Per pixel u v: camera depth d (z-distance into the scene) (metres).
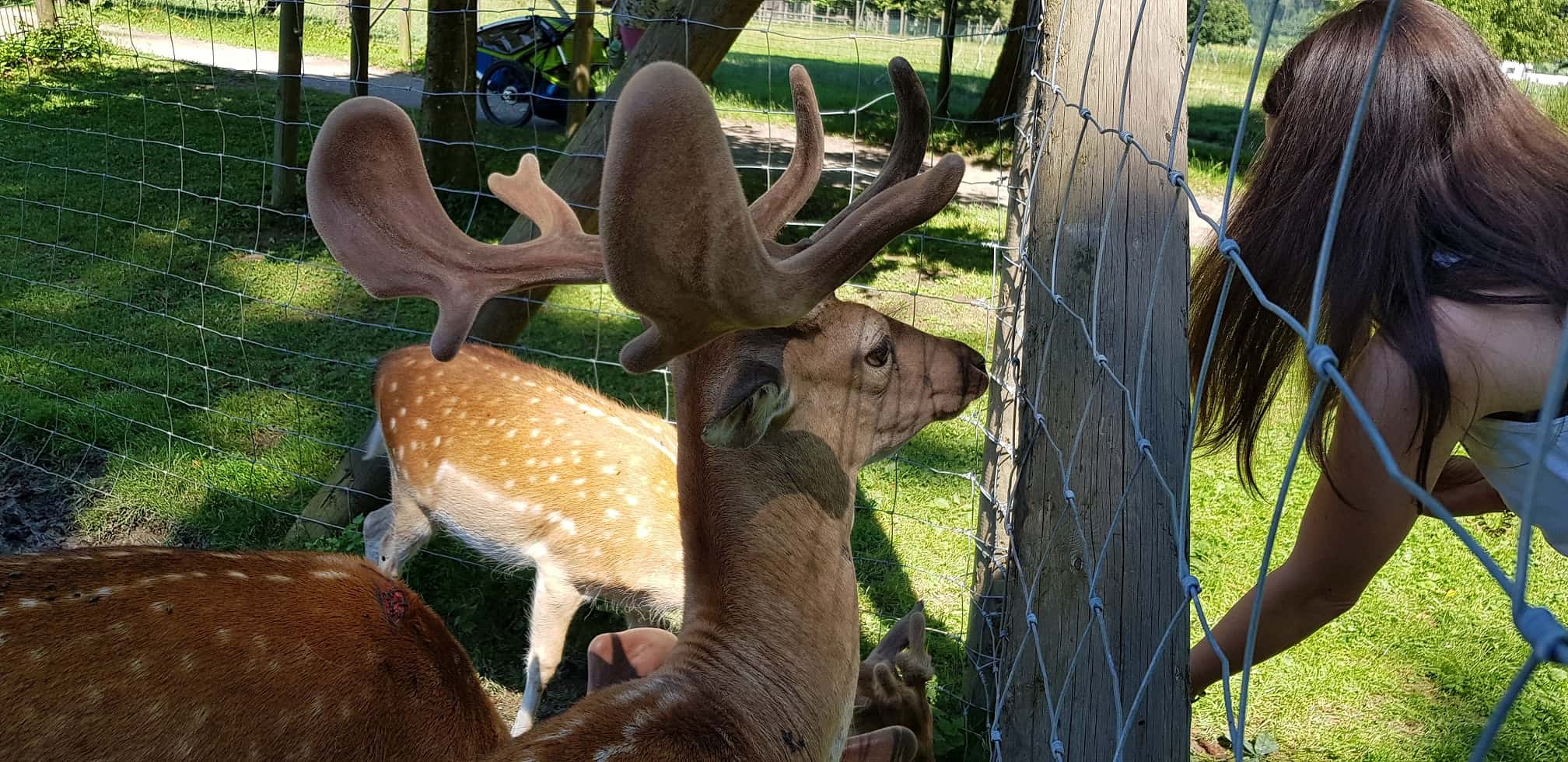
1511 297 1.39
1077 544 1.91
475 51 8.16
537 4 16.97
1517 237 1.41
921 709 2.73
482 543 3.76
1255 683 3.71
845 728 1.95
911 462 5.00
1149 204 2.03
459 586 4.04
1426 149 1.49
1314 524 1.73
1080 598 1.90
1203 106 16.09
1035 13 2.98
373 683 2.12
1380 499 1.57
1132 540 1.84
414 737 2.16
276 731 2.01
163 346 5.74
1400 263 1.45
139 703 1.93
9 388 5.08
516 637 3.93
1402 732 3.51
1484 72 1.52
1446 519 0.64
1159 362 1.92
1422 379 1.41
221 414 4.79
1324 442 1.68
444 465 3.74
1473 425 1.53
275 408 5.10
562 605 3.60
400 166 1.83
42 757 1.87
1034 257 2.29
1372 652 3.89
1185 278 1.99
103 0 15.64
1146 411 1.89
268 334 6.02
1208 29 18.48
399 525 3.92
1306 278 1.63
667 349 1.44
